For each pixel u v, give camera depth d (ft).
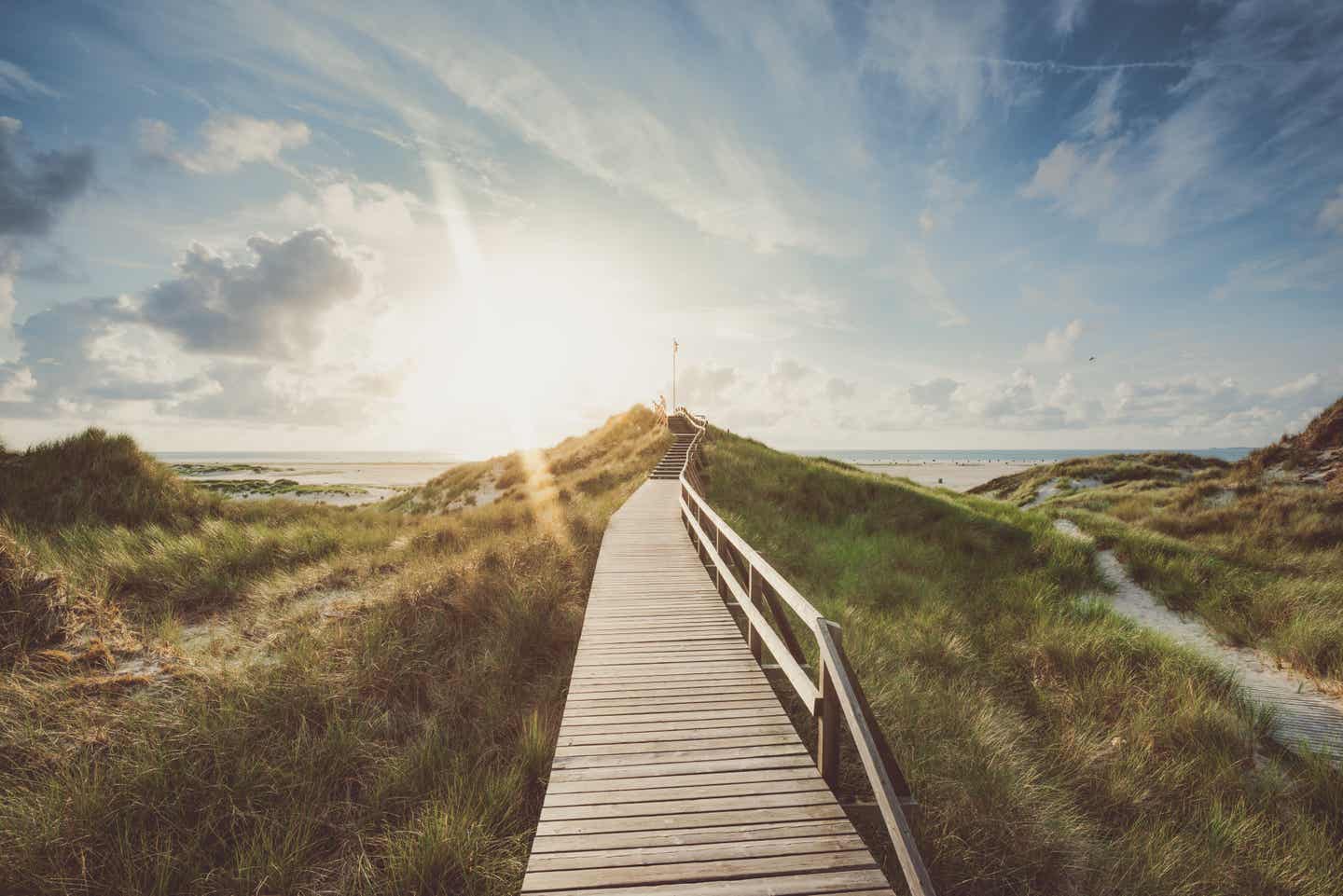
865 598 30.04
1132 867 12.36
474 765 14.71
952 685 20.10
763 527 41.32
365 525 44.93
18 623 16.08
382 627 20.25
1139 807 14.74
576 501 50.96
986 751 15.57
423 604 22.15
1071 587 34.68
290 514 43.96
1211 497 52.39
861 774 14.05
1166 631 28.76
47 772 12.50
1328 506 41.78
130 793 12.28
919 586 32.30
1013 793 13.60
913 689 18.86
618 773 11.51
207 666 17.28
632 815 10.24
